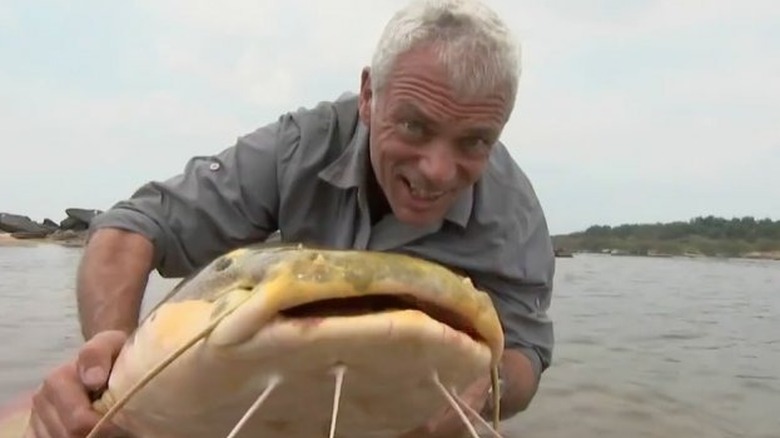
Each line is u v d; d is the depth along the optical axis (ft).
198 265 3.06
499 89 2.35
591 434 3.38
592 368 4.77
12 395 3.54
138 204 2.96
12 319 5.96
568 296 9.71
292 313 1.31
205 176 3.03
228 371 1.38
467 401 1.77
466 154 2.42
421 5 2.38
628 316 7.54
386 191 2.56
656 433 3.43
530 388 3.07
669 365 4.95
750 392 4.25
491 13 2.37
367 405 1.48
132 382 1.60
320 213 2.97
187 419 1.54
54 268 11.80
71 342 4.97
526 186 3.19
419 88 2.33
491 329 1.42
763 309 8.52
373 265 1.32
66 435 1.82
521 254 3.07
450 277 1.38
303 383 1.39
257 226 3.07
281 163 3.00
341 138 2.97
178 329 1.49
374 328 1.27
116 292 2.70
